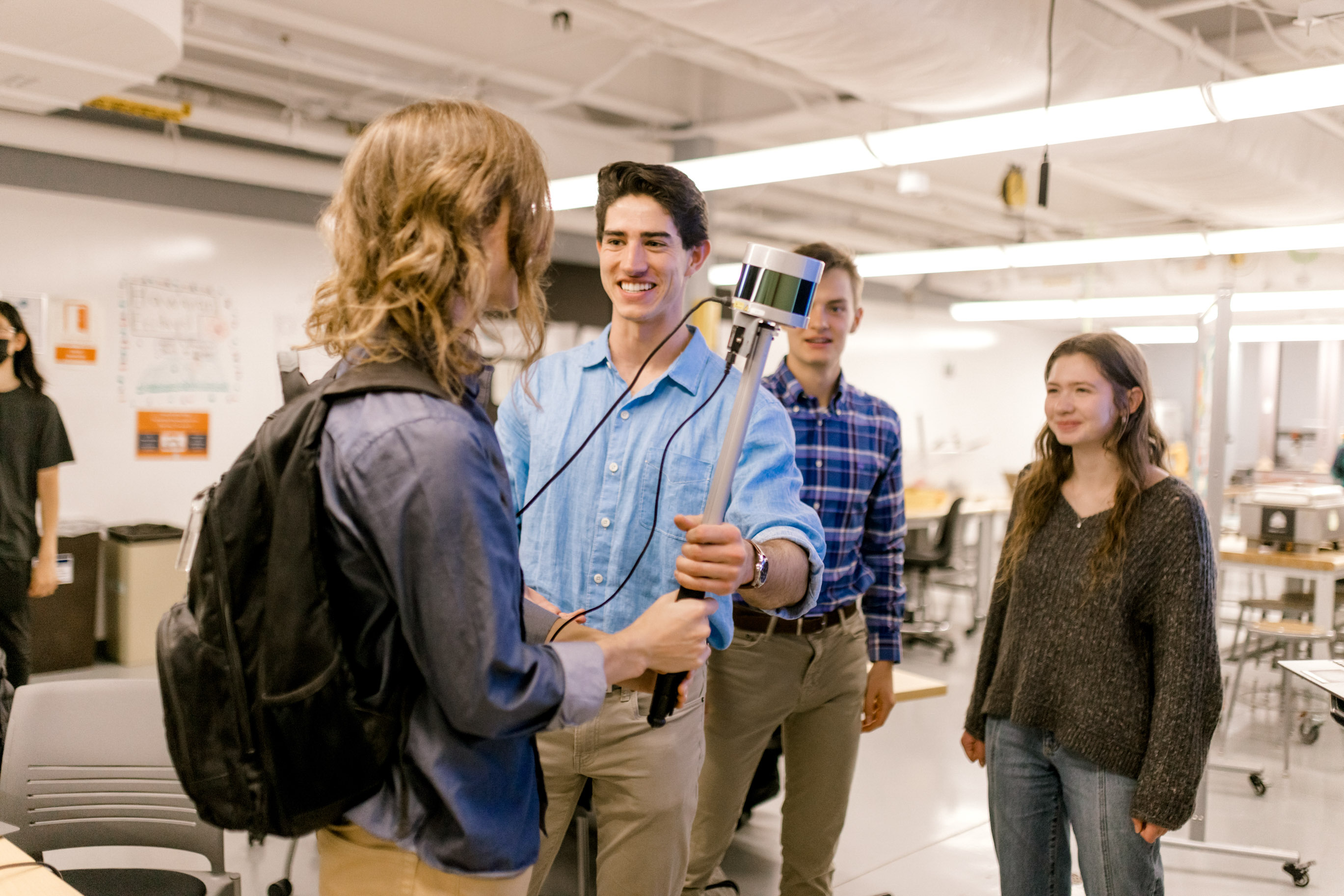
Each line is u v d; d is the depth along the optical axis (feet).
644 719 4.79
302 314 21.08
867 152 13.47
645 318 4.89
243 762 2.77
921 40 10.55
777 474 4.70
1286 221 19.26
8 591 12.30
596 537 4.95
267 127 18.34
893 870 10.48
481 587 2.64
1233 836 11.66
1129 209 27.68
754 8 9.75
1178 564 5.62
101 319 18.34
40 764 6.28
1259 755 14.67
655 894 4.91
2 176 17.06
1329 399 40.91
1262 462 34.88
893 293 36.42
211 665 2.78
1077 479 6.26
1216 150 14.56
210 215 19.69
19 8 9.43
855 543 7.41
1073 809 5.99
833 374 7.52
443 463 2.63
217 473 20.02
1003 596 6.79
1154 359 46.78
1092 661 5.84
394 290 2.78
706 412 4.89
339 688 2.73
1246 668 19.85
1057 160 14.87
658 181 4.80
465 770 2.88
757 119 18.88
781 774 13.10
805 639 6.99
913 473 38.27
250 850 10.39
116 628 18.10
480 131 2.89
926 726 15.76
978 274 35.94
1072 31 12.07
